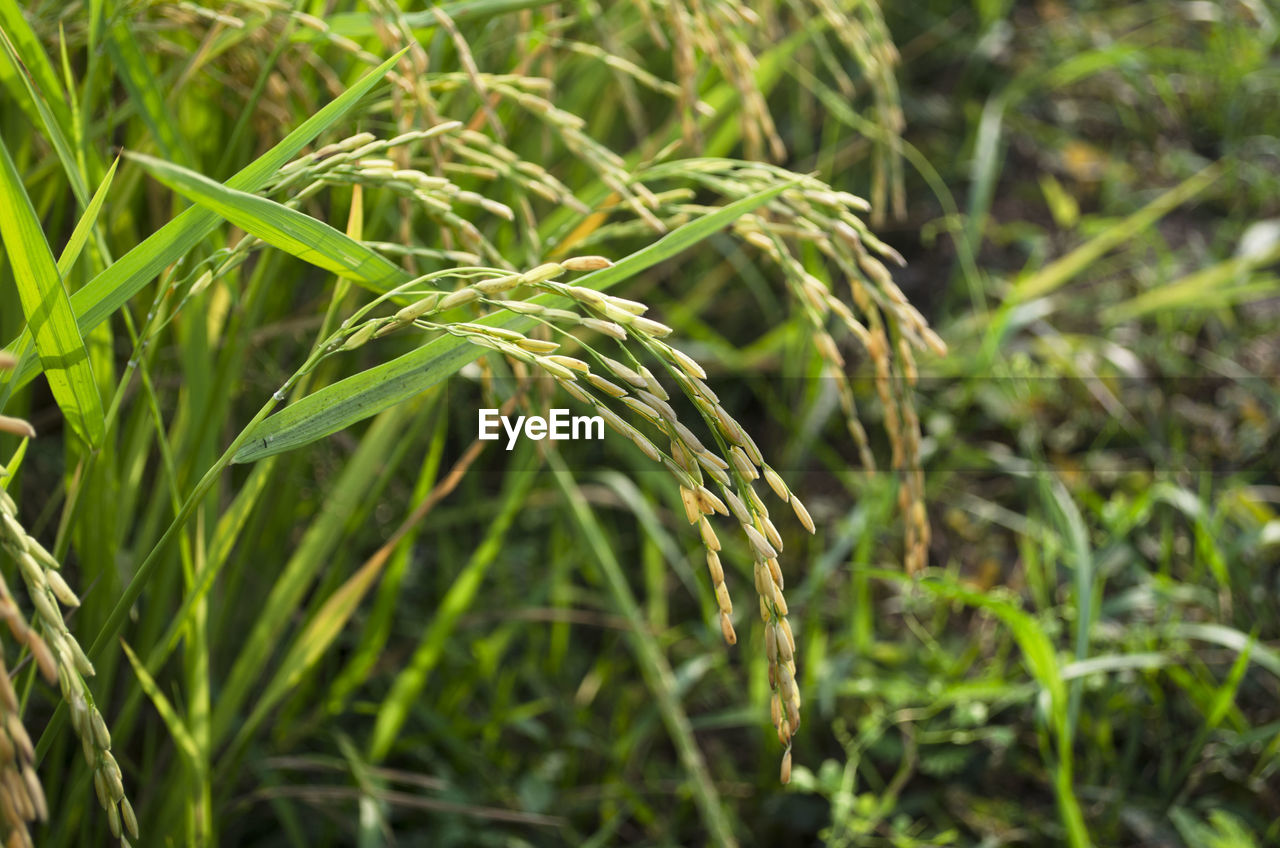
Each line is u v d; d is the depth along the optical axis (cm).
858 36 81
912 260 173
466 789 100
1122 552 117
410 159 73
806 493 139
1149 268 167
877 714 97
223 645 93
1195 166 192
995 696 98
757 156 80
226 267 65
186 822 78
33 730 88
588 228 80
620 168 74
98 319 63
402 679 90
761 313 164
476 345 64
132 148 81
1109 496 131
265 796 85
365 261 65
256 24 73
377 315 88
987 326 147
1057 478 127
